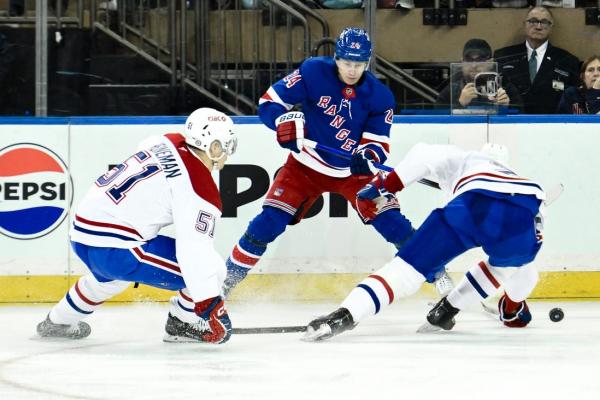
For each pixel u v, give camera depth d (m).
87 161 15.62
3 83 18.59
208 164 10.54
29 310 14.68
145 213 10.32
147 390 8.01
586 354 10.14
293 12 19.00
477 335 11.77
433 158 11.43
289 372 8.91
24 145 15.57
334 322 11.00
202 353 10.22
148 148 10.73
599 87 17.30
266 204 13.89
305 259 15.83
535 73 18.08
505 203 10.98
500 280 11.80
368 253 15.85
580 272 15.91
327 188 13.91
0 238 15.57
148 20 20.31
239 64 19.89
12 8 19.36
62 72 18.69
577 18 18.59
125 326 12.71
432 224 11.07
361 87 13.49
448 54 18.89
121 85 18.91
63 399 7.64
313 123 13.66
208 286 10.27
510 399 7.59
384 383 8.31
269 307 15.09
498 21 18.67
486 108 16.05
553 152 15.85
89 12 19.73
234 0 19.91
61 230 15.60
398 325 12.80
